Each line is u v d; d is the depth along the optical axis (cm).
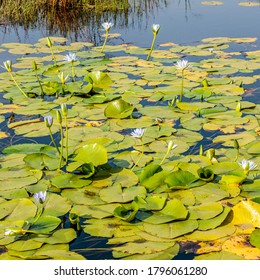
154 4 920
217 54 567
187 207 259
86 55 586
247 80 467
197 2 938
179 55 573
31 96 451
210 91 436
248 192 274
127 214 256
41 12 831
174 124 373
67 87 444
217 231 239
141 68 523
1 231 243
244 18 782
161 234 238
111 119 384
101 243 237
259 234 234
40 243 234
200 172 284
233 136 345
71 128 366
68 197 272
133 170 301
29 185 287
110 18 807
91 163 289
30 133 361
